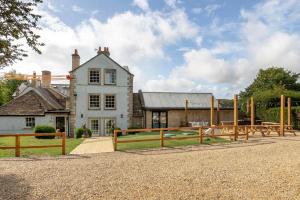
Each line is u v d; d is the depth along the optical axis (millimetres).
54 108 30953
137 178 9102
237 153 14156
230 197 7246
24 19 8203
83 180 8828
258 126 22047
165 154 14062
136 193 7520
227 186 8203
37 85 40938
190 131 28828
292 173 9672
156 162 11852
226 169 10445
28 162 11992
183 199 7082
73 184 8359
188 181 8742
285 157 12859
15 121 28812
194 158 12797
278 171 10023
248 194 7477
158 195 7363
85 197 7176
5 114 28625
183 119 34062
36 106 29844
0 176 9336
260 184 8398
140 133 28859
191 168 10633
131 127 30312
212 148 16141
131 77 31047
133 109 32594
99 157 13242
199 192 7641
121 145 17203
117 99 30562
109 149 15906
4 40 8062
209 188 8008
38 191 7648
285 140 19703
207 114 35031
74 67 31438
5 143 18062
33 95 31188
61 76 30688
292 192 7613
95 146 17203
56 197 7160
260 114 34094
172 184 8398
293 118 28562
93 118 29906
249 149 15477
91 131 29484
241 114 36625
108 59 30578
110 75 30578
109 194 7422
